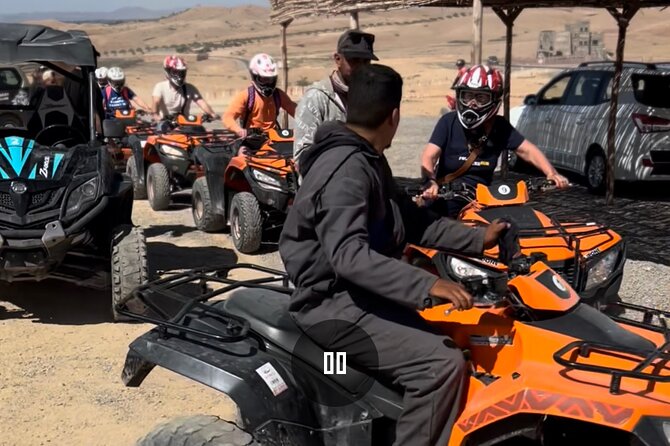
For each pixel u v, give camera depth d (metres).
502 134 6.49
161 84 13.69
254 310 3.82
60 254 6.77
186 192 13.72
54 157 7.11
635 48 105.69
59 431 5.03
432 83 53.03
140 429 5.05
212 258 9.23
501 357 3.41
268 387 3.41
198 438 3.33
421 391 3.33
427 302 3.14
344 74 5.64
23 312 7.33
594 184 13.09
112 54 187.62
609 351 3.28
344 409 3.52
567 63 75.19
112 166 7.43
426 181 6.30
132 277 6.80
